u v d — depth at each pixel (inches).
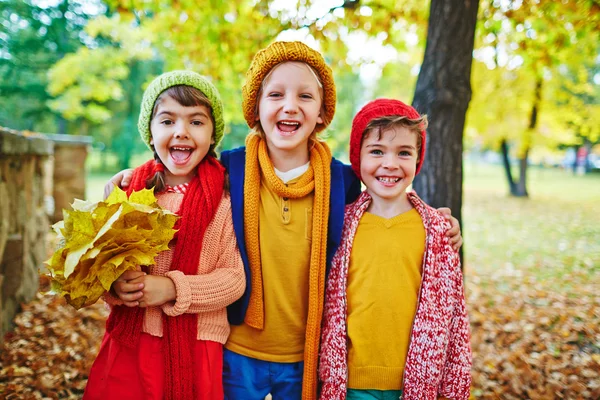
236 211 66.8
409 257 66.9
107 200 56.3
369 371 64.9
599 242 304.7
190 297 59.9
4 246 134.6
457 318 67.7
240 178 68.8
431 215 69.1
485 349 138.6
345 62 189.9
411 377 64.1
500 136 507.2
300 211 68.1
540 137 490.9
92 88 387.9
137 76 960.3
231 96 216.1
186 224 63.5
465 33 105.2
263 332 67.6
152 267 64.0
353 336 65.4
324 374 66.5
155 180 65.8
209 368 64.6
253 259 66.5
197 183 66.7
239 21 169.9
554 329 150.7
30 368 116.9
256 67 67.1
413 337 64.7
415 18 168.1
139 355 62.4
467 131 529.7
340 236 69.6
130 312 62.2
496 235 344.8
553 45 172.6
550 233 345.4
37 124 863.1
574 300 182.1
